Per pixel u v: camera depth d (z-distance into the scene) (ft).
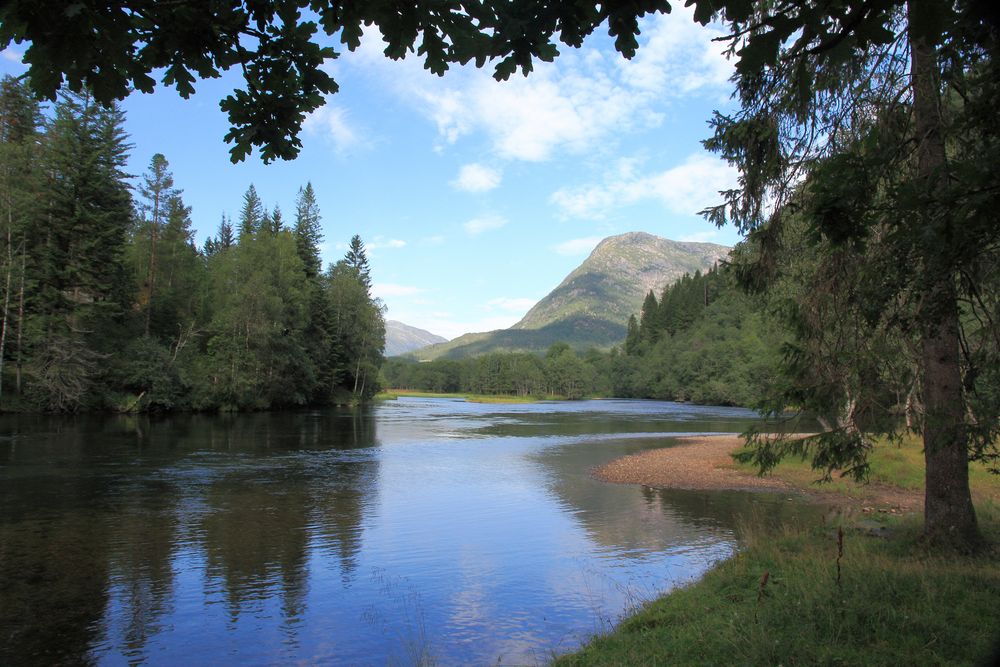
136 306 159.43
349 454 90.53
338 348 238.89
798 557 29.27
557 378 443.73
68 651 25.55
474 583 33.91
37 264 123.24
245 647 26.04
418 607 30.40
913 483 60.44
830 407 30.83
